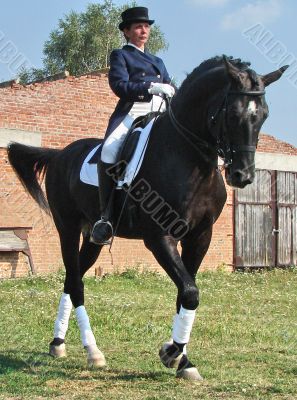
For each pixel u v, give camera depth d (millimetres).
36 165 8789
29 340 8664
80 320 7426
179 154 6348
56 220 8086
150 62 7277
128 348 8336
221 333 9469
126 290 15578
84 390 6117
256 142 5852
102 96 19312
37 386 6227
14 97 17828
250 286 16984
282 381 6609
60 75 19156
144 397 5832
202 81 6223
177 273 6188
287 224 23156
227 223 21609
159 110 6988
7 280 15992
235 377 6762
